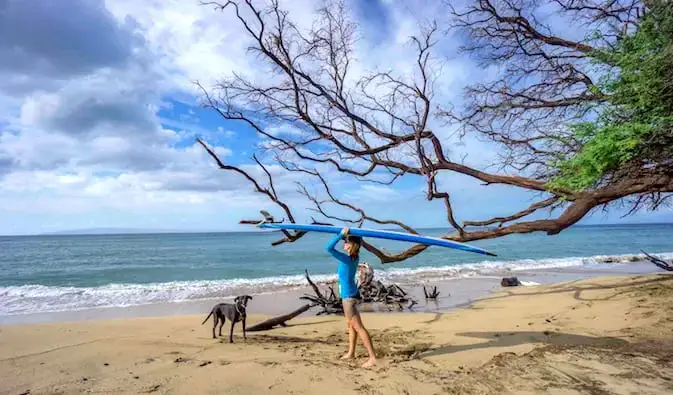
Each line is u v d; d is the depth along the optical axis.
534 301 11.08
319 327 9.46
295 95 9.42
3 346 6.66
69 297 15.96
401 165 9.87
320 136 9.82
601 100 5.99
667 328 6.25
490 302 12.24
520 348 5.98
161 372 4.81
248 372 4.65
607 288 11.45
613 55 5.29
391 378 4.38
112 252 47.47
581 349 5.29
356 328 5.25
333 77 9.75
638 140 4.75
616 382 3.97
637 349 5.23
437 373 4.61
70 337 7.56
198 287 18.38
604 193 7.30
